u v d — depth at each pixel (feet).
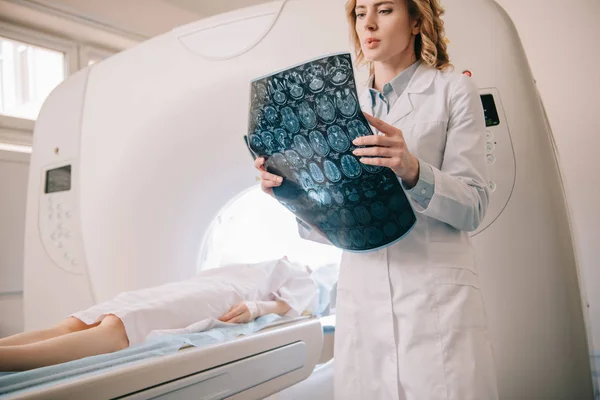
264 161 3.75
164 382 2.96
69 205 8.01
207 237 7.51
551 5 9.53
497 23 5.44
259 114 3.48
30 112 10.06
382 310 3.47
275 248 8.50
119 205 7.47
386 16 3.54
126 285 7.36
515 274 5.04
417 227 3.47
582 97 9.25
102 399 2.62
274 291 5.94
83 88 8.18
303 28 6.23
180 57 7.13
